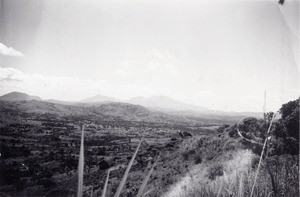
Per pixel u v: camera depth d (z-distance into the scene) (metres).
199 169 14.47
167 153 19.56
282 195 2.34
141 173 17.44
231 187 2.17
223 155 14.20
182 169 16.09
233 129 16.09
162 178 15.62
